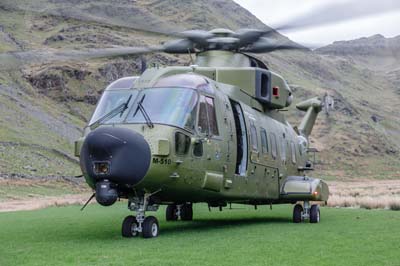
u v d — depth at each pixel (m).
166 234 15.67
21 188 68.88
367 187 95.00
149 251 12.17
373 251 12.34
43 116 123.62
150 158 14.10
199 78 16.61
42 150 97.75
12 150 91.31
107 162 13.73
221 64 18.95
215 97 16.77
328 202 33.00
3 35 183.12
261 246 13.02
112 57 17.67
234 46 19.25
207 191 16.09
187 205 21.25
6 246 13.20
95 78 155.75
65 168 91.12
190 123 15.23
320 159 173.50
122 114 15.11
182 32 18.03
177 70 16.95
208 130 15.99
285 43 18.03
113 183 13.95
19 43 178.75
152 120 14.70
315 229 17.19
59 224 18.98
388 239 14.45
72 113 140.25
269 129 20.55
